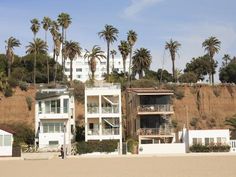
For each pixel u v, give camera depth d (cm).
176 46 14938
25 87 12119
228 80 15250
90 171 4181
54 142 8150
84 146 7444
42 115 8225
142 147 7425
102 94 8144
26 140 9838
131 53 13812
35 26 14575
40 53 14650
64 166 4866
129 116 9456
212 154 6662
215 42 15488
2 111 11762
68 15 14475
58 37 14450
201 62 15775
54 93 8300
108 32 13750
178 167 4406
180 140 8206
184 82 14412
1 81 11869
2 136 7150
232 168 4144
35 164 5281
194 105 12712
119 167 4569
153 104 8312
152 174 3762
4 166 5044
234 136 8844
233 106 13062
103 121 8062
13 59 13550
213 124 12538
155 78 15175
